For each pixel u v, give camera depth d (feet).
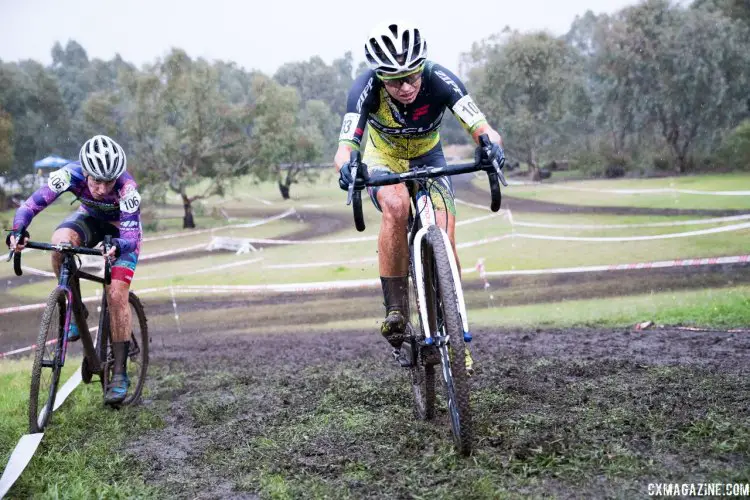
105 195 13.08
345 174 9.13
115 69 313.94
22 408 13.30
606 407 10.46
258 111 116.98
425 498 7.78
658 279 31.40
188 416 12.65
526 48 140.87
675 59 111.45
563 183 118.93
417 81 9.98
